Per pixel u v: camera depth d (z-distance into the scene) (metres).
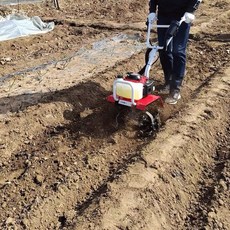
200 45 3.81
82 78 3.18
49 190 1.93
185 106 2.60
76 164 2.12
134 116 2.40
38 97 2.84
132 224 1.68
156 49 2.38
